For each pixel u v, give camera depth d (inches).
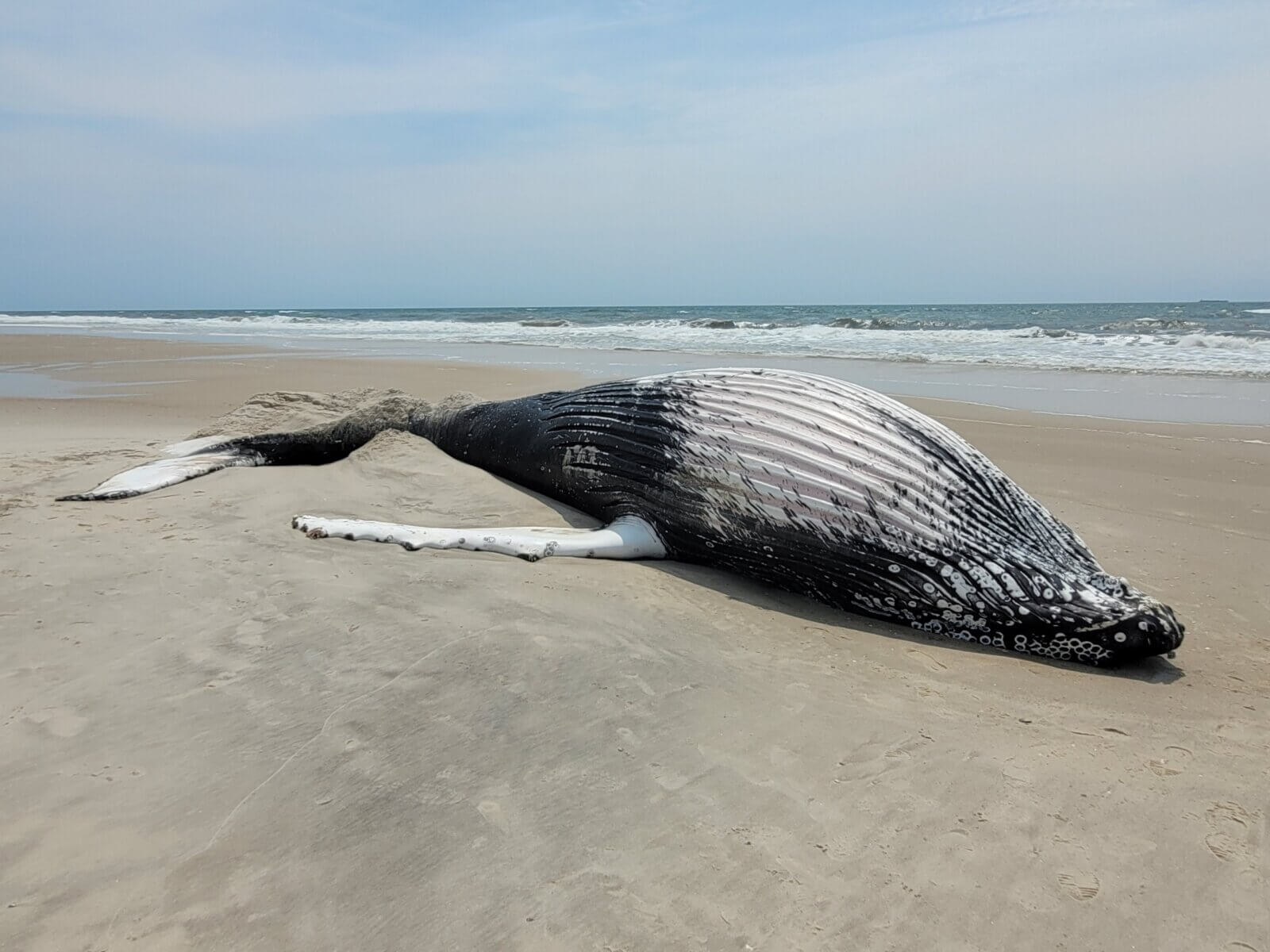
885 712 137.6
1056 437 419.5
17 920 90.0
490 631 156.5
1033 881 97.9
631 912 92.3
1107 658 165.0
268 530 219.8
